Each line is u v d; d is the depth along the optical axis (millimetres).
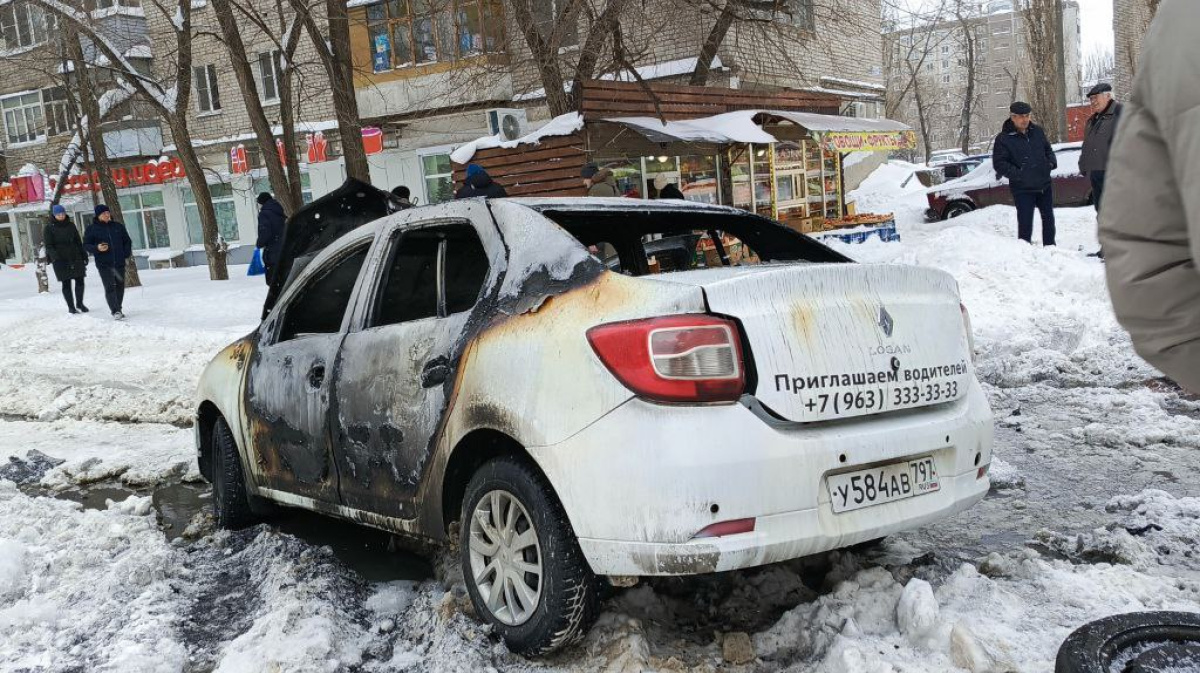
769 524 2818
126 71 20438
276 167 17500
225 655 3289
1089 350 7762
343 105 15641
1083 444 5586
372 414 3764
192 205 33188
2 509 5172
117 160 32969
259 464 4637
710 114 15898
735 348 2859
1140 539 3889
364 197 5449
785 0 17766
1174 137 1387
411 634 3434
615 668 3000
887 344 3148
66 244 16578
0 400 10008
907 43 46750
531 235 3400
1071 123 53688
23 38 35375
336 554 4496
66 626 3627
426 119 24016
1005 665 2764
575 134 13469
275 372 4473
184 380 10336
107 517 5047
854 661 2826
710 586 3611
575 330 3020
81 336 14281
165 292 19922
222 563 4406
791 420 2898
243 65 17109
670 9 15555
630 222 4082
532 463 3127
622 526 2812
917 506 3135
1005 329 9078
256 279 21344
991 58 68750
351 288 4258
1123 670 2404
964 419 3316
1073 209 18219
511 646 3164
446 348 3457
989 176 21094
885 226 16297
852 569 3674
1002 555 3682
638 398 2842
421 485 3527
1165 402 6312
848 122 16531
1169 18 1401
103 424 8484
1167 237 1498
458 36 17281
